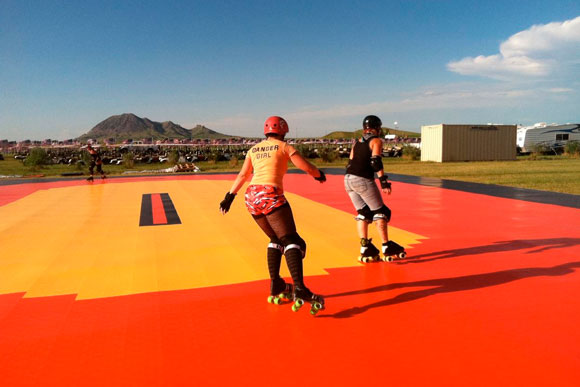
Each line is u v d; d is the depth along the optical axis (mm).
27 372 2430
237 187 3574
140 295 3756
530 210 8359
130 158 36031
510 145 33094
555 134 42062
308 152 38375
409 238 5957
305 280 4137
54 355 2637
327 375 2363
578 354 2570
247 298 3650
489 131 32500
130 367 2473
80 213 8680
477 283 3951
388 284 3980
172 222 7488
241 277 4266
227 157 44844
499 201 9641
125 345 2768
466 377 2320
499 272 4285
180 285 4027
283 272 4445
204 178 18422
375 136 4562
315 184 14336
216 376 2363
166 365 2492
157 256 5160
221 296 3707
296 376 2355
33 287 4012
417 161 34781
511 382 2264
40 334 2951
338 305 3463
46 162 39469
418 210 8461
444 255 5004
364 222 4719
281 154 3381
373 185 4582
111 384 2293
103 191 13141
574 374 2340
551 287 3809
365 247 4762
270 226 3459
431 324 3045
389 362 2500
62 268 4664
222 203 3539
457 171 20578
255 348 2703
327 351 2652
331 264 4703
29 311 3391
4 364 2527
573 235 6039
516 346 2684
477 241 5711
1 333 2979
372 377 2336
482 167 23797
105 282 4148
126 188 14000
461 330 2938
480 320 3104
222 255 5168
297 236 3352
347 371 2406
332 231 6574
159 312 3340
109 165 39344
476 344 2721
